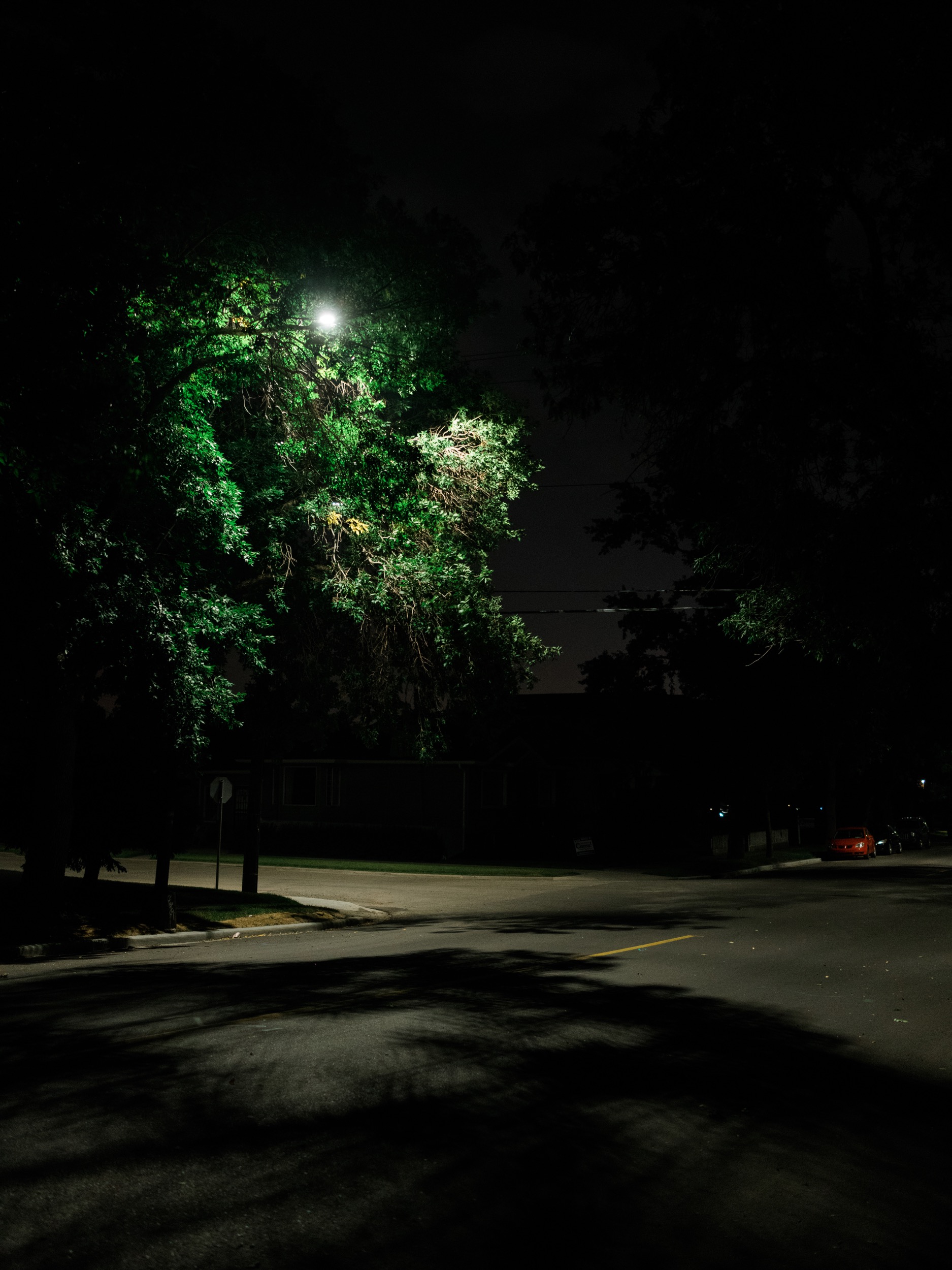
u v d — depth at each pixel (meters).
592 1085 7.34
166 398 15.90
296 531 20.25
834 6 11.12
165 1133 5.93
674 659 44.03
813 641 17.23
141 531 16.58
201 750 17.58
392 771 49.69
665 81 12.19
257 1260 4.37
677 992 11.50
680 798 53.75
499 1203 5.10
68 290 11.60
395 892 30.48
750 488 14.49
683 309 12.79
